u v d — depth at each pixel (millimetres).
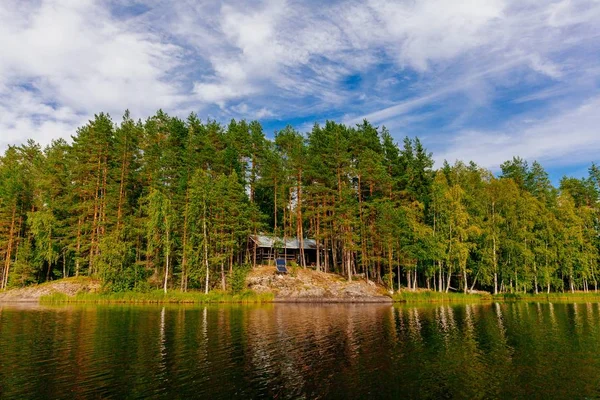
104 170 59375
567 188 78812
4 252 58531
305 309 42562
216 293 51062
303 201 61438
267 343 23656
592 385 15953
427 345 23234
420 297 53500
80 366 18500
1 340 24438
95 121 60156
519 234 60656
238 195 56438
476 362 19406
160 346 22750
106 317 35031
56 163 63438
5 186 61281
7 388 15414
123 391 15086
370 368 18297
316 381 16375
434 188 60719
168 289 54719
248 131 69125
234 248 58562
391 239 54625
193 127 67500
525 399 14500
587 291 66375
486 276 60469
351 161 62031
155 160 60594
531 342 24172
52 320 33031
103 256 51875
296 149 60938
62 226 61406
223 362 19266
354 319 34000
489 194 63844
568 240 63344
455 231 58188
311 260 69688
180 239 56781
